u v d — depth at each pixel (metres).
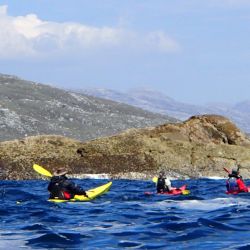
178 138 46.06
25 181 40.19
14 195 25.34
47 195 25.44
